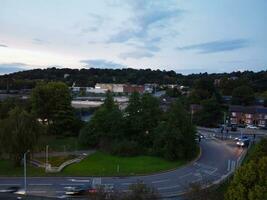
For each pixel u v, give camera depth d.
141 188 43.53
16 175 66.44
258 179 32.91
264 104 164.62
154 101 92.25
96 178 65.75
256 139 105.56
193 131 82.75
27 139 70.88
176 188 61.34
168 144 79.25
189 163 77.62
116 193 44.59
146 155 83.44
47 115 102.56
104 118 90.81
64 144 92.94
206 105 132.50
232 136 111.12
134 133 90.06
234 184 34.16
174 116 81.69
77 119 104.75
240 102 164.62
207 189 45.38
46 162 75.06
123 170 70.88
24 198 53.94
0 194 55.88
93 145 90.62
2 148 70.88
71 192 56.16
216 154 85.56
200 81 168.62
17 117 72.12
